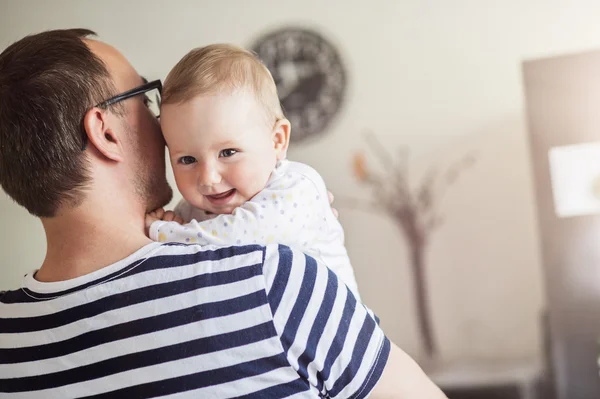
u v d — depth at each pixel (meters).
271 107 1.07
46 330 0.75
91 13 3.84
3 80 0.80
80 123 0.80
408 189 3.67
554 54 3.49
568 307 2.97
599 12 3.44
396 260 3.70
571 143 3.00
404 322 3.68
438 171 3.64
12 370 0.75
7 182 0.81
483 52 3.57
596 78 2.96
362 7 3.69
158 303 0.72
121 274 0.74
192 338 0.71
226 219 0.92
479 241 3.61
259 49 3.78
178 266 0.74
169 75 1.04
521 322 3.56
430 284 3.66
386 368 0.76
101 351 0.72
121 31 3.83
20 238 2.81
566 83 2.99
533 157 3.04
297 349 0.71
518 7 3.53
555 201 3.00
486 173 3.59
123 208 0.83
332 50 3.72
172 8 3.81
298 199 0.97
